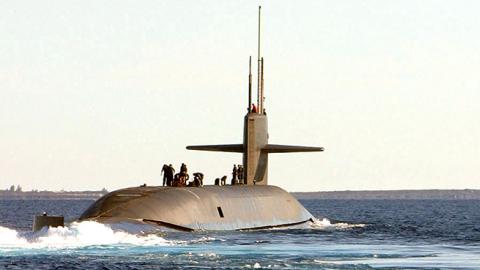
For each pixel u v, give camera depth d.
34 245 116.75
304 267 103.94
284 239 141.25
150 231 132.50
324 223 195.38
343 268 103.75
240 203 159.25
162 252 113.81
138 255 110.62
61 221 121.62
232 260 108.56
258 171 176.62
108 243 120.31
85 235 122.25
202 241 128.25
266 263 106.56
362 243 139.50
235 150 177.62
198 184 162.50
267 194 172.12
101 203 142.88
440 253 123.62
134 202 140.38
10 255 108.31
